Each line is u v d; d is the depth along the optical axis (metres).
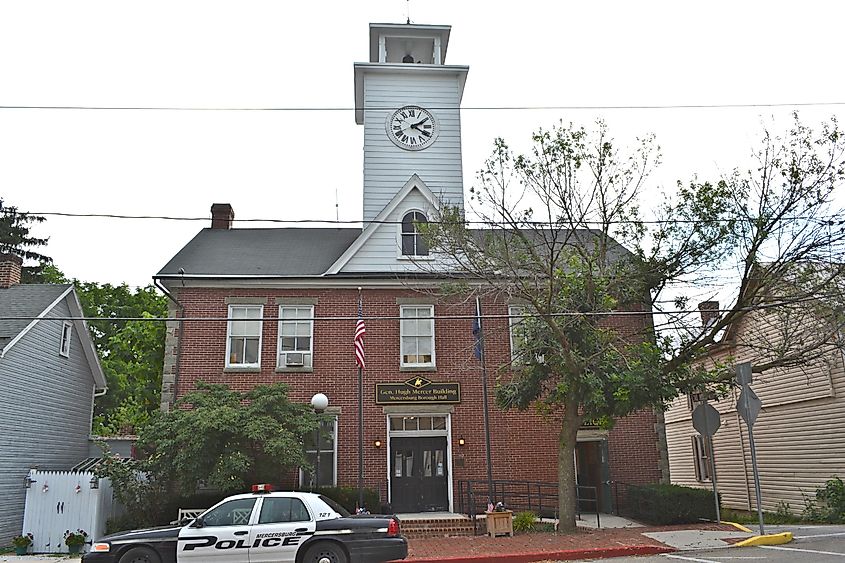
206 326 23.06
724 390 18.97
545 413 20.12
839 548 14.28
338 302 23.66
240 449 19.06
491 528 17.84
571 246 20.58
